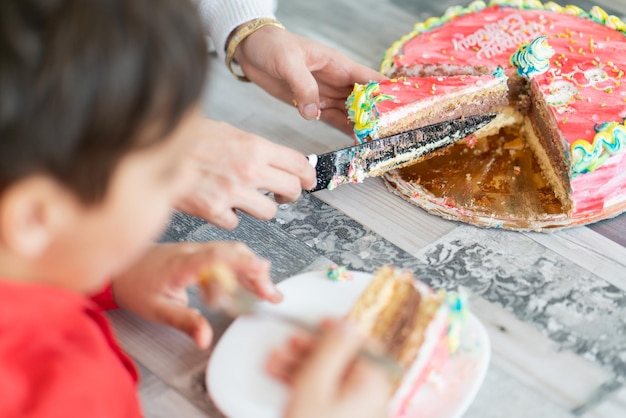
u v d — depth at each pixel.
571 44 2.08
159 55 0.75
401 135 1.79
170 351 1.38
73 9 0.72
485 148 1.95
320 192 1.77
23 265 0.89
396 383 1.18
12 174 0.75
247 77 2.08
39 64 0.71
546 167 1.85
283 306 1.38
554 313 1.45
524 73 1.96
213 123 1.61
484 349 1.31
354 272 1.45
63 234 0.84
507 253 1.59
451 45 2.14
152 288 1.34
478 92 1.99
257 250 1.60
